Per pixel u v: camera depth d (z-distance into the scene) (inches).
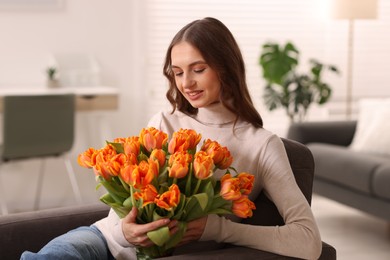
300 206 65.0
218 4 192.4
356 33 207.2
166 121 75.5
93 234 70.3
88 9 179.0
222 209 59.2
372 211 144.1
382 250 141.5
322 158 159.0
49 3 175.2
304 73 201.6
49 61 176.7
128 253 68.2
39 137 154.5
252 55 197.9
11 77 174.7
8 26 173.3
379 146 164.4
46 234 74.0
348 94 196.9
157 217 57.8
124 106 185.8
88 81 178.5
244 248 63.1
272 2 197.6
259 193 71.1
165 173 57.6
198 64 66.6
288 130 174.6
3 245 72.0
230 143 70.6
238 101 70.1
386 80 210.4
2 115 158.2
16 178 176.7
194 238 61.7
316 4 201.6
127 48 183.9
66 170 180.9
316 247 63.1
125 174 55.9
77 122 180.4
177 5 187.9
